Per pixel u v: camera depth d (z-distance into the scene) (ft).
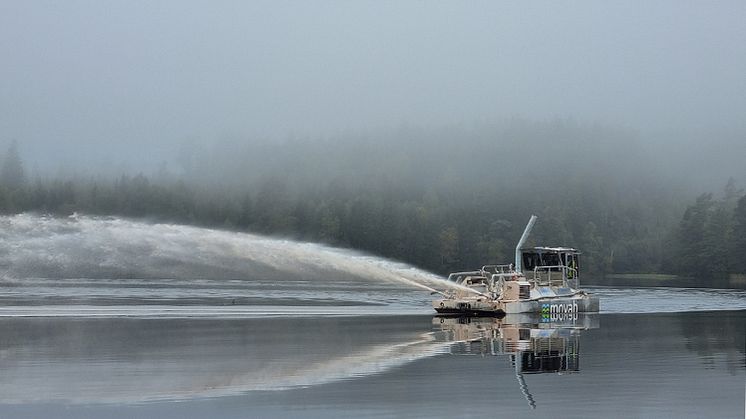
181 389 90.43
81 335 143.54
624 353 123.95
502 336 149.79
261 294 296.51
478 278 222.48
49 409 80.18
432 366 108.58
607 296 332.80
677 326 177.27
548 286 221.25
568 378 98.84
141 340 136.98
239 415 77.92
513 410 80.64
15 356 115.55
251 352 121.90
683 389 91.91
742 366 109.60
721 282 514.27
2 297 251.60
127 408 80.74
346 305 240.94
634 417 78.07
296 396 86.79
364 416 77.61
